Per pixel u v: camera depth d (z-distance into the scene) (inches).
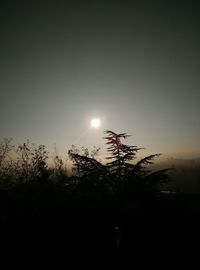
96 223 374.0
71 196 415.2
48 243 334.0
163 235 364.8
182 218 383.6
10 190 426.3
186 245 349.4
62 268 298.2
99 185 402.0
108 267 309.4
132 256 333.1
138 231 369.7
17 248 319.0
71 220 374.6
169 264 316.8
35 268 292.4
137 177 403.9
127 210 370.3
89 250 334.0
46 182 440.1
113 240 357.4
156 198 398.3
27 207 385.4
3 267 288.2
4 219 360.8
